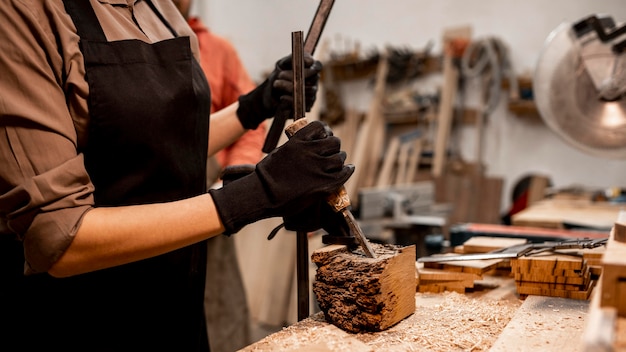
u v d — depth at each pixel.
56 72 0.85
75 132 0.87
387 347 0.86
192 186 1.11
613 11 3.74
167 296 1.09
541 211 2.60
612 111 1.46
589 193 3.11
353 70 4.61
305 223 0.98
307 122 0.95
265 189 0.87
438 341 0.89
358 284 0.92
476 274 1.19
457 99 4.23
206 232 0.86
